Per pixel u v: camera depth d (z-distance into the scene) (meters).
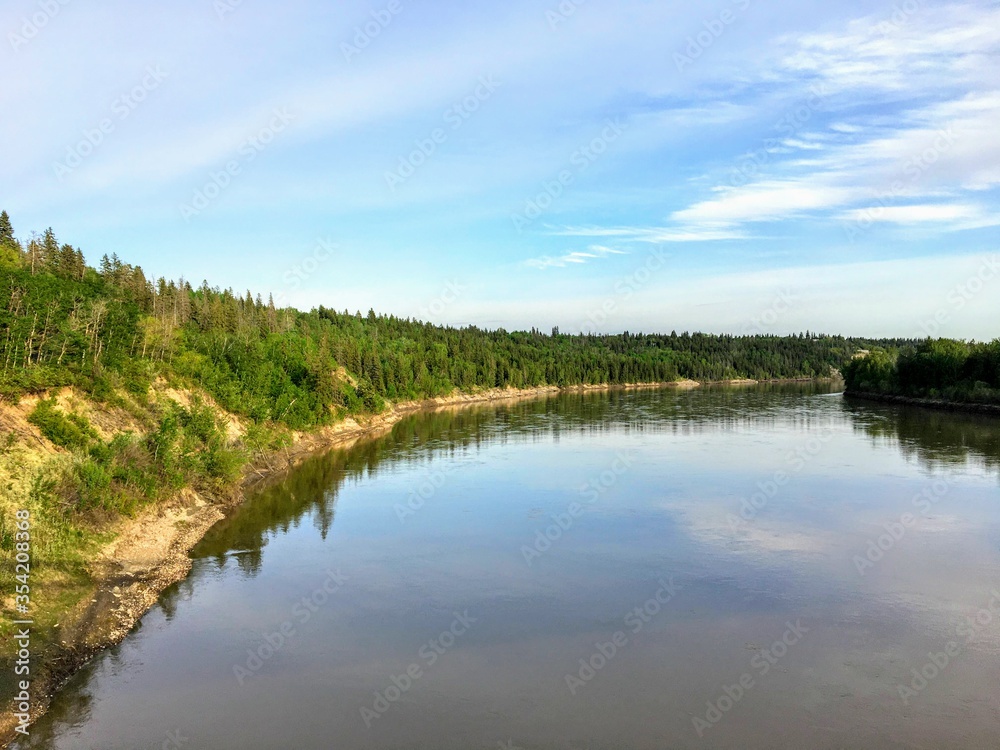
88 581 26.91
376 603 26.97
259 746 17.39
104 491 32.66
